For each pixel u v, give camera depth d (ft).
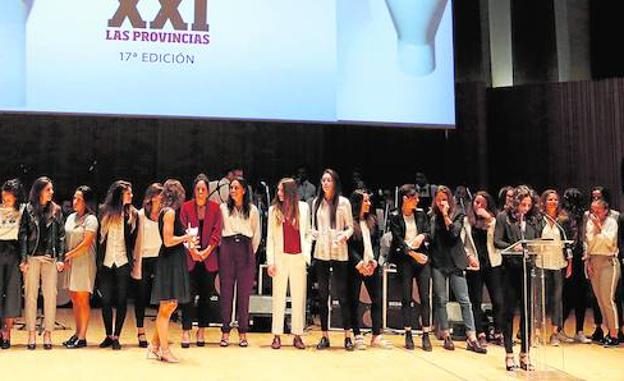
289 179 17.37
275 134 29.37
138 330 16.87
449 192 17.20
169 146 28.89
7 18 19.97
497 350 16.88
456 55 29.14
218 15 21.03
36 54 20.08
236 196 17.10
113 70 20.40
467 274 17.69
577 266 18.81
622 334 18.66
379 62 21.85
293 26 21.43
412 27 22.17
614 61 29.48
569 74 29.66
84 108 20.22
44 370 13.57
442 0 22.53
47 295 16.30
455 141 28.48
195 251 16.31
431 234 17.10
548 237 17.30
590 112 26.66
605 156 26.25
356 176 25.79
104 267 16.53
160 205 17.03
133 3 20.56
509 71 30.14
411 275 17.15
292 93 21.30
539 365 14.32
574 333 20.10
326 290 17.01
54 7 20.25
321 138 29.50
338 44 21.62
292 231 17.03
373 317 17.37
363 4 21.86
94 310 24.75
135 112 20.43
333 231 16.88
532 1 30.09
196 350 16.24
